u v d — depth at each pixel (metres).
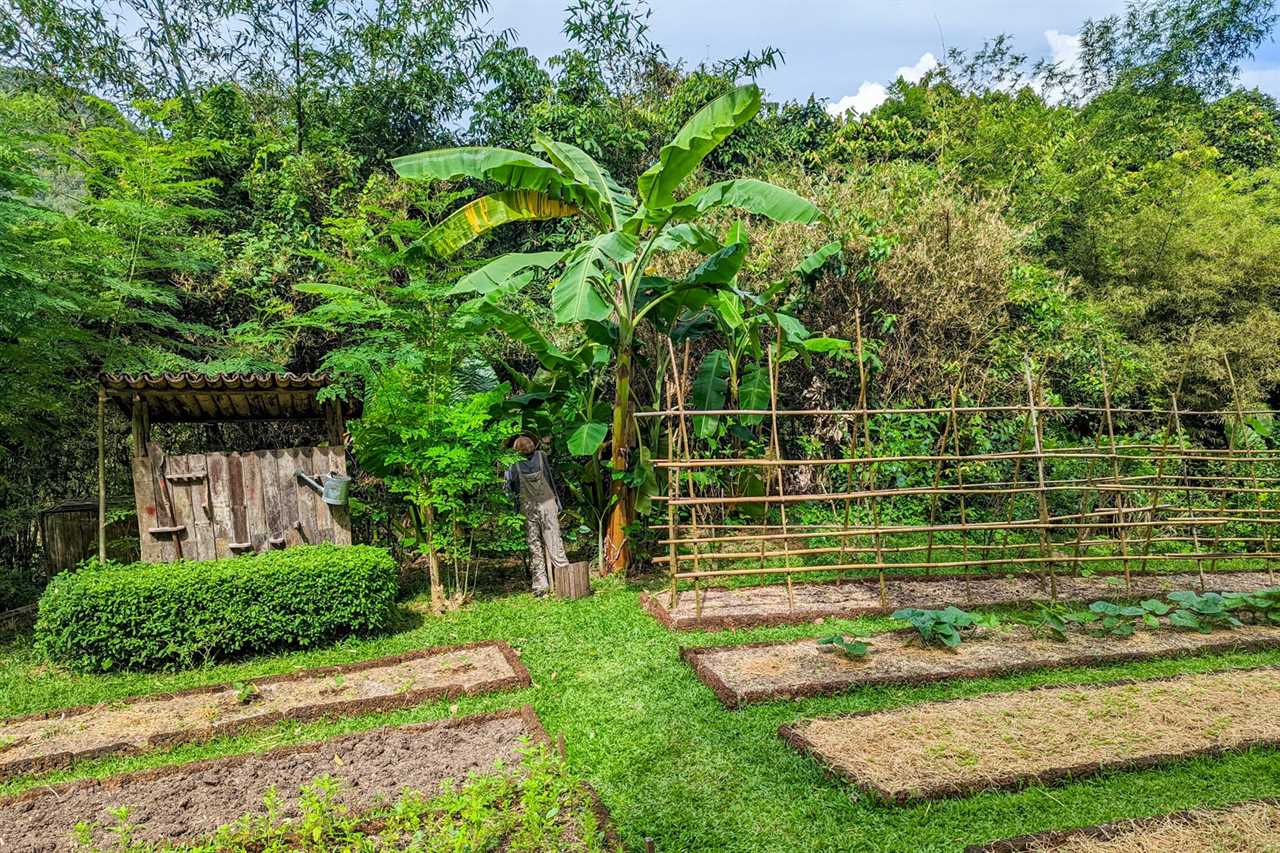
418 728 4.24
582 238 10.12
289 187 9.73
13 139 6.58
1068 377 9.73
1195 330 10.90
